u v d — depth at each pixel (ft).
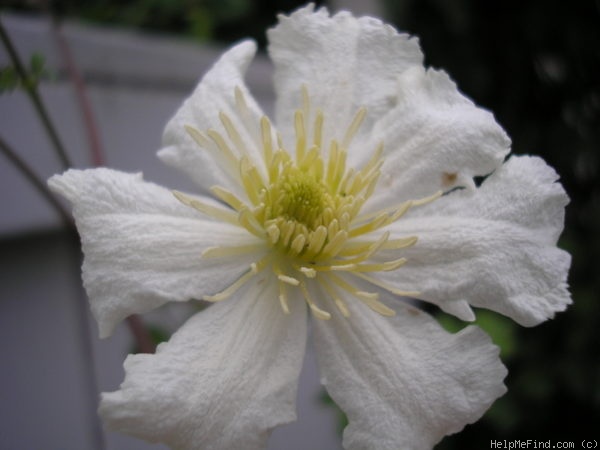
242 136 0.20
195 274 0.18
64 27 0.36
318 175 0.19
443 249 0.19
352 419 0.17
